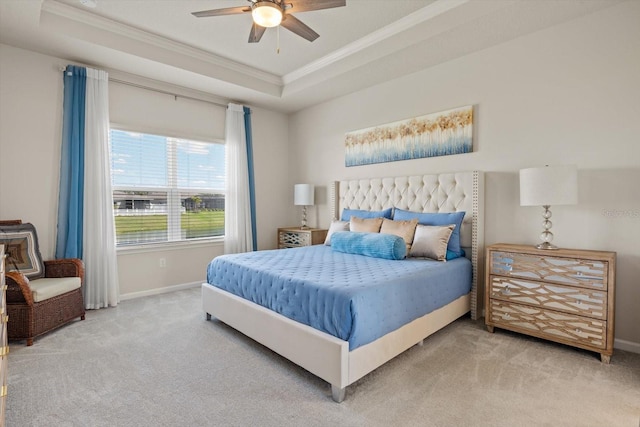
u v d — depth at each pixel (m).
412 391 1.90
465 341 2.58
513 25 2.73
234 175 4.67
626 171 2.44
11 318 2.49
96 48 3.12
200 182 4.48
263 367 2.20
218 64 3.89
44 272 3.01
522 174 2.61
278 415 1.69
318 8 2.27
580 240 2.64
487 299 2.78
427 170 3.62
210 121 4.50
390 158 3.94
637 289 2.40
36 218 3.21
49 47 3.10
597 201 2.56
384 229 3.41
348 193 4.38
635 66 2.39
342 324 1.83
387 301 2.05
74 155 3.31
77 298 3.01
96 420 1.65
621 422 1.62
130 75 3.76
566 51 2.69
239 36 3.34
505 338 2.64
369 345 1.93
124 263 3.79
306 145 5.13
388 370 2.13
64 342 2.58
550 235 2.78
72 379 2.03
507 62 3.01
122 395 1.86
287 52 3.72
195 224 4.43
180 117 4.21
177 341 2.61
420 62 3.45
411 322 2.29
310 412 1.72
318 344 1.90
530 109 2.88
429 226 3.12
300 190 4.76
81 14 2.90
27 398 1.83
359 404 1.78
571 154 2.68
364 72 3.71
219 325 2.97
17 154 3.12
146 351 2.43
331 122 4.71
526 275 2.58
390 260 2.95
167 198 4.17
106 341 2.60
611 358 2.29
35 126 3.20
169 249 4.15
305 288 2.08
